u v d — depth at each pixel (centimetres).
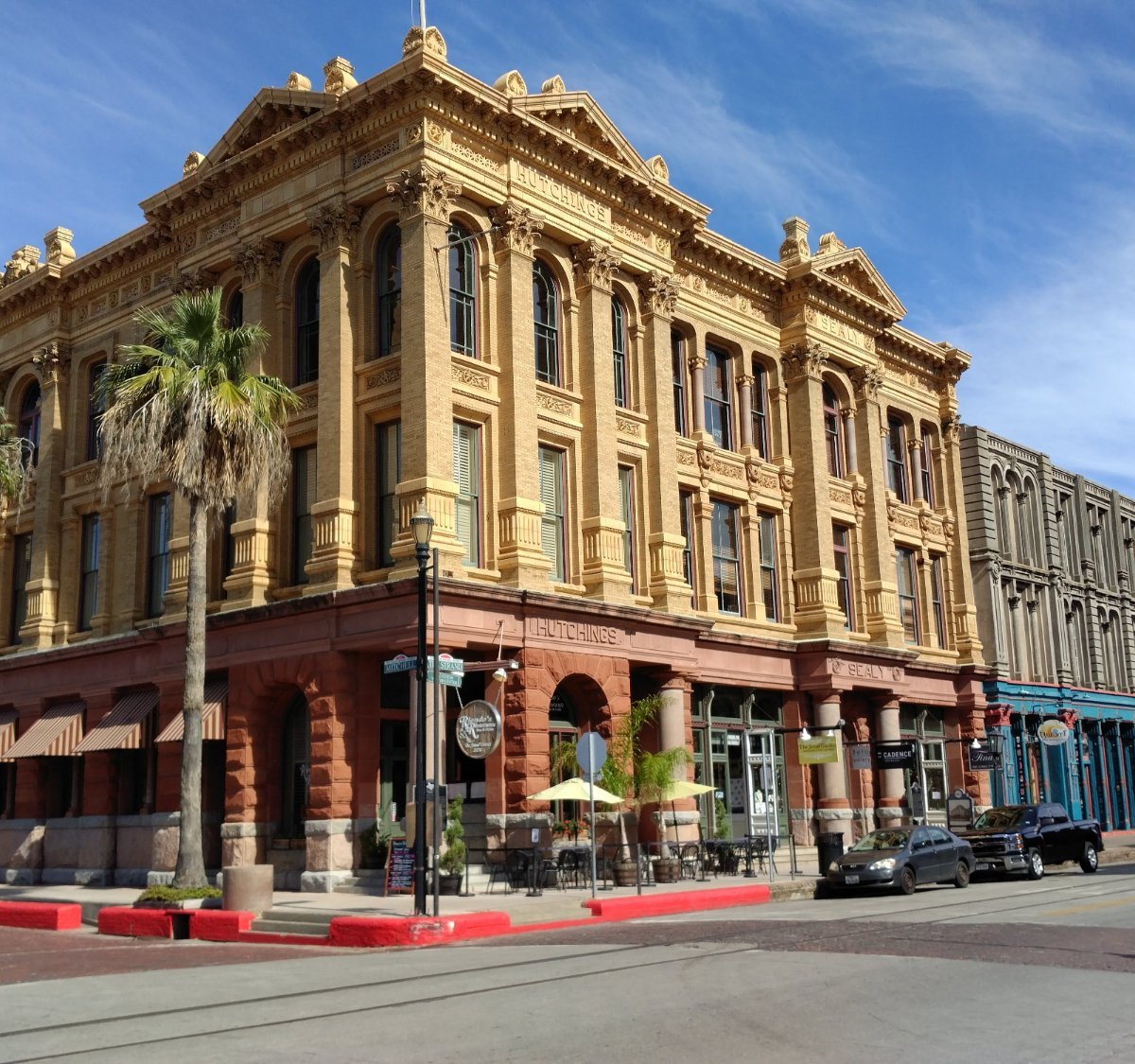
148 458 2567
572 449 3183
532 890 2522
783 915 2191
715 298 3844
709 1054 980
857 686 3909
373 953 1850
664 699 3259
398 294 2981
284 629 2895
